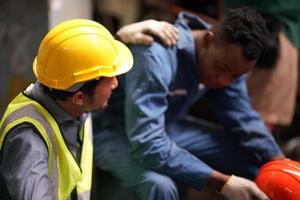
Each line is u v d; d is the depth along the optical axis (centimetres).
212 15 399
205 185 258
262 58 334
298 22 353
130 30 263
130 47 263
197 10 405
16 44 321
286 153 395
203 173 256
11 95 327
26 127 202
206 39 265
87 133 235
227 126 306
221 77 266
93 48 205
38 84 215
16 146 199
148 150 254
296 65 355
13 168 198
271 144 300
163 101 261
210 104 310
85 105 211
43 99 212
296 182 231
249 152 301
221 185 255
